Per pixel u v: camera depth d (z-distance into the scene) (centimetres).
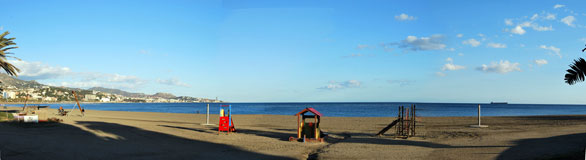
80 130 2109
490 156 1223
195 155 1357
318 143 1858
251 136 2197
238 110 11512
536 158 1085
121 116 4569
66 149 1338
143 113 5897
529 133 2083
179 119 4116
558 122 3195
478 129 2534
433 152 1409
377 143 1808
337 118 4356
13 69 3309
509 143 1577
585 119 3597
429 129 2600
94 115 4638
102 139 1734
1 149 1237
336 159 1309
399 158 1282
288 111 10450
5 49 3180
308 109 1958
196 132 2355
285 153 1479
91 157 1218
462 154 1313
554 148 1270
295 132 2522
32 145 1369
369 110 10619
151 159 1229
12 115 2869
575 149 1191
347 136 2239
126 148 1464
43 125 2355
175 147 1569
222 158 1308
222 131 2464
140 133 2109
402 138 2044
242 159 1297
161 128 2553
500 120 3662
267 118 4431
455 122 3381
